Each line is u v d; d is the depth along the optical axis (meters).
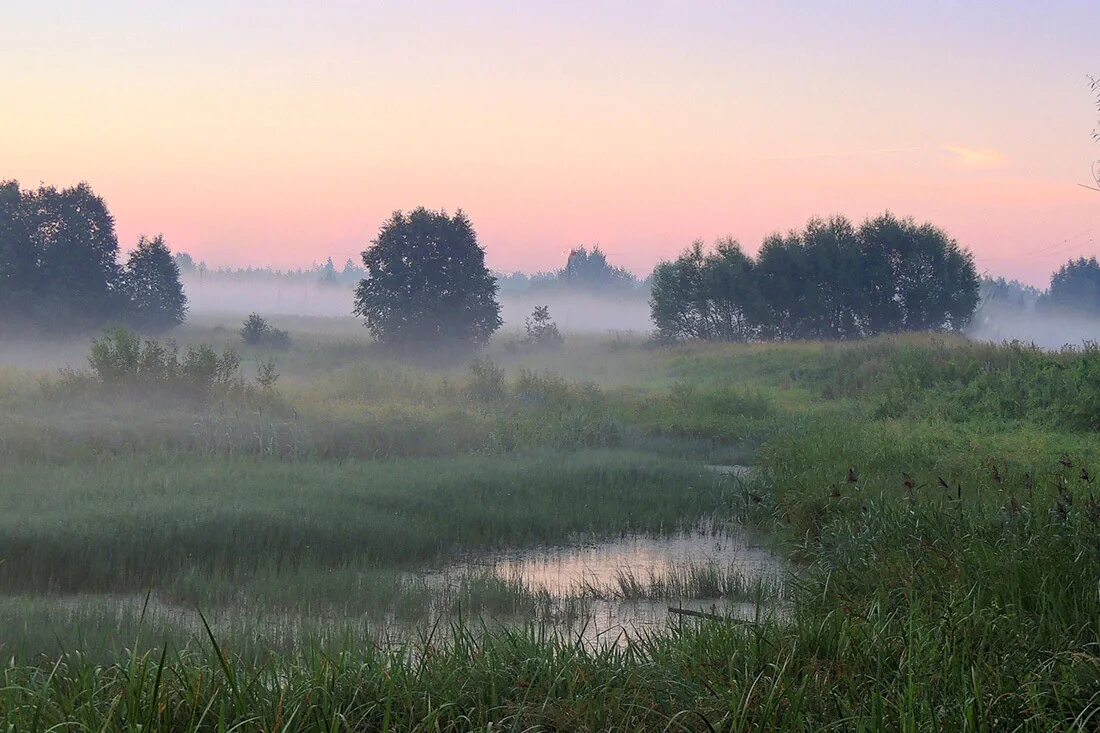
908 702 5.30
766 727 5.45
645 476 18.91
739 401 31.02
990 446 20.39
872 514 11.87
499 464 19.52
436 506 15.37
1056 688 5.77
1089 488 12.26
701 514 16.34
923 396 29.72
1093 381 25.89
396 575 11.46
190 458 18.81
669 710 5.78
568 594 11.10
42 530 11.88
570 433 23.91
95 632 8.32
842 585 9.05
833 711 5.79
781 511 14.87
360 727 5.58
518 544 14.11
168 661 6.34
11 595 10.30
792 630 7.21
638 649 7.02
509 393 30.47
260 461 19.14
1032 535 8.95
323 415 23.06
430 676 6.13
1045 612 7.14
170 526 12.52
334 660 6.54
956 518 10.48
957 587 7.91
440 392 29.98
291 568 11.53
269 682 6.33
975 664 6.20
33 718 4.98
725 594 11.03
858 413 29.64
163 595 10.48
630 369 49.03
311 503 14.59
